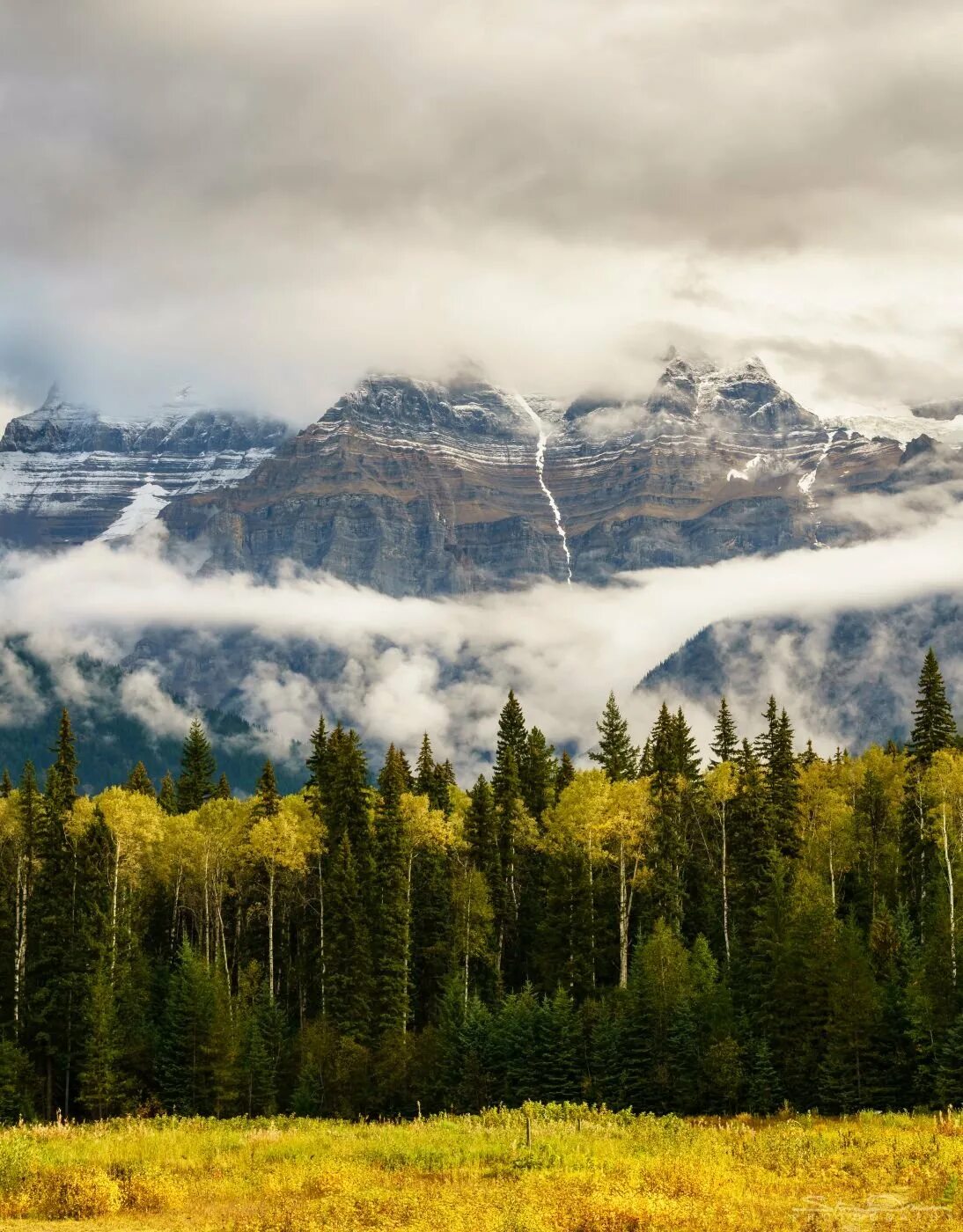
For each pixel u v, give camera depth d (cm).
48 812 11319
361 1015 10469
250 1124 6662
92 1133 5541
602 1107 7681
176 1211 3809
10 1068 9519
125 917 11231
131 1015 10325
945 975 8131
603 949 11062
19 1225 3606
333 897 11050
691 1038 8444
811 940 8425
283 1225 3478
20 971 10556
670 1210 3594
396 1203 3706
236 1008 10312
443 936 11688
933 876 11100
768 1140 5125
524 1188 3988
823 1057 8000
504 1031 9081
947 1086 7262
